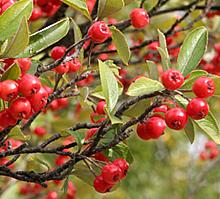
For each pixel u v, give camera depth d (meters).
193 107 0.43
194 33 0.46
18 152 0.46
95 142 0.44
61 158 0.58
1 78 0.42
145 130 0.45
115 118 0.43
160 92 0.43
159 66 0.62
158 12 0.60
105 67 0.44
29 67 0.44
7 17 0.43
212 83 0.43
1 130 0.46
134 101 0.44
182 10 0.60
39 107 0.43
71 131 0.45
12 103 0.42
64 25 0.45
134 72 0.60
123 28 0.54
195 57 0.45
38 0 0.55
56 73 0.48
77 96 0.50
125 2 0.50
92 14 0.54
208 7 0.59
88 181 0.47
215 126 0.44
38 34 0.44
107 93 0.44
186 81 0.44
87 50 0.55
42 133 0.63
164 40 0.45
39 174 0.46
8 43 0.42
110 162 0.46
